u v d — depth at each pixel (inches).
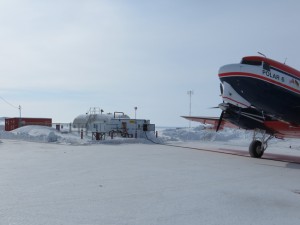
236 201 279.1
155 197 289.1
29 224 207.9
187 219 224.7
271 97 607.8
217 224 214.7
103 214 233.6
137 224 212.2
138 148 890.7
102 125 1437.0
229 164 556.7
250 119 709.9
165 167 492.1
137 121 1368.1
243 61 611.8
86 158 603.5
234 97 708.0
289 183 376.2
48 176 394.6
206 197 292.2
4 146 884.6
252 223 217.5
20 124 1777.8
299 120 649.0
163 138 1349.7
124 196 291.4
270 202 277.6
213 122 909.8
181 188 331.3
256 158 702.5
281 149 1042.1
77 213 235.0
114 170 451.2
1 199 274.8
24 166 482.3
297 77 629.9
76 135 1355.8
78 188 324.2
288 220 224.8
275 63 608.7
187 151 816.9
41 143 1019.3
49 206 253.3
